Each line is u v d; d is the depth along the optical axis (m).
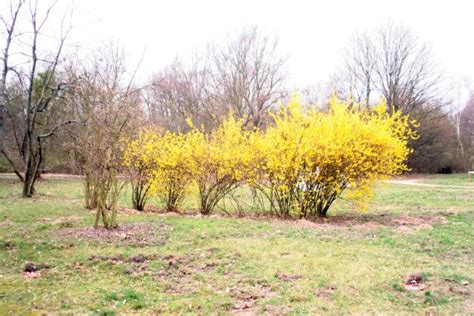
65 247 7.60
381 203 15.93
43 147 24.72
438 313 4.87
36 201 14.99
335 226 10.28
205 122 34.28
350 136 10.93
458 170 43.12
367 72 40.03
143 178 13.02
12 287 5.60
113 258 6.92
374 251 7.67
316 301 5.20
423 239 8.72
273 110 34.47
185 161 12.39
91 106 9.20
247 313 4.83
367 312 4.88
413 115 38.78
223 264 6.74
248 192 16.41
